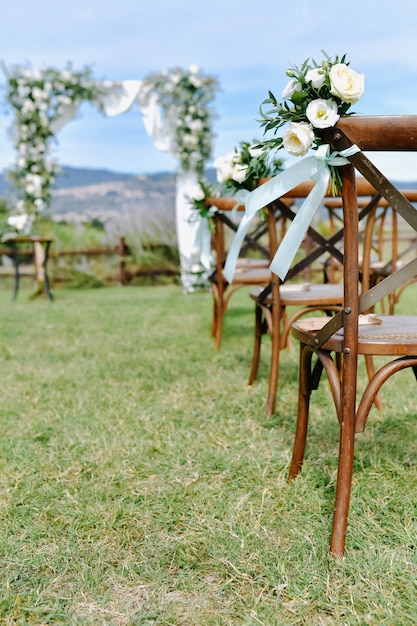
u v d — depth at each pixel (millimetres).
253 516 1598
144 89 7363
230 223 3615
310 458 1958
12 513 1665
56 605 1257
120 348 4008
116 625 1201
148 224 9328
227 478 1854
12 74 7332
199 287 7734
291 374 3133
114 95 7391
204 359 3578
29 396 2873
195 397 2762
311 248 4801
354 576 1312
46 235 8508
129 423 2396
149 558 1435
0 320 5449
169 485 1813
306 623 1178
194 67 7402
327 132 1286
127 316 5582
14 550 1477
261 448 2076
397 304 5855
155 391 2887
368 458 1946
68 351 3959
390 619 1174
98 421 2432
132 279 9289
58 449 2143
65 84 7309
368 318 1586
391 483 1760
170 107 7512
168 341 4215
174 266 9406
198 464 1953
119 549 1479
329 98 1301
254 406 2584
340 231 2381
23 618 1225
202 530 1541
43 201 7680
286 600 1257
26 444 2195
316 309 2543
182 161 7551
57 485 1837
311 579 1310
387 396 2666
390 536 1478
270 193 1440
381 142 1219
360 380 2975
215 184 3631
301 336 1589
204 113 7527
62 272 9031
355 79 1260
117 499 1733
